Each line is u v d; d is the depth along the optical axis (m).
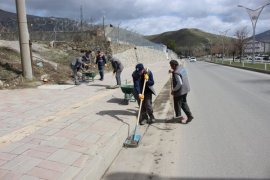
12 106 8.94
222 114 9.09
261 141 6.38
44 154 4.90
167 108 10.09
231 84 17.45
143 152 5.86
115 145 5.72
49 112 8.16
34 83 13.52
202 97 12.60
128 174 4.85
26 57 13.60
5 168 4.33
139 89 7.61
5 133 6.08
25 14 13.47
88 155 4.91
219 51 107.44
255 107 10.06
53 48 22.92
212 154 5.66
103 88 13.30
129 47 38.94
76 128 6.52
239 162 5.25
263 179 4.59
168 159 5.45
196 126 7.71
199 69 37.28
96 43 28.45
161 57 65.69
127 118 7.59
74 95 11.20
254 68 30.61
